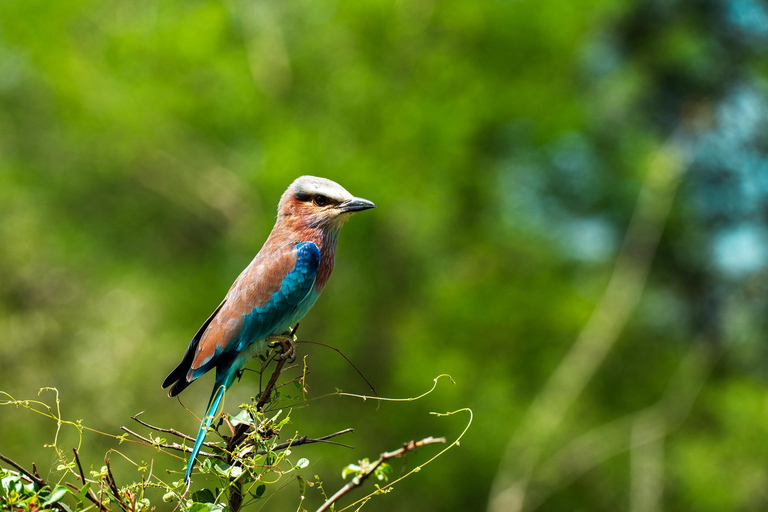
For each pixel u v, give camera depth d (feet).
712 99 63.05
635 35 65.16
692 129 61.62
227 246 57.00
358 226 51.83
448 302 53.36
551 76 57.62
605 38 64.95
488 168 56.95
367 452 51.29
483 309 53.36
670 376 58.13
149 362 57.36
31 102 61.26
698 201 63.52
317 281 26.09
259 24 60.54
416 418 51.60
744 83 63.46
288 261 25.18
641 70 63.26
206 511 15.51
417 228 55.88
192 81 58.90
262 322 24.45
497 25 56.13
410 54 58.18
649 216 57.67
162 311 59.00
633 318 59.06
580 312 54.39
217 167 59.82
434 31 58.29
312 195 26.43
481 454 51.11
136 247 59.57
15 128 60.64
